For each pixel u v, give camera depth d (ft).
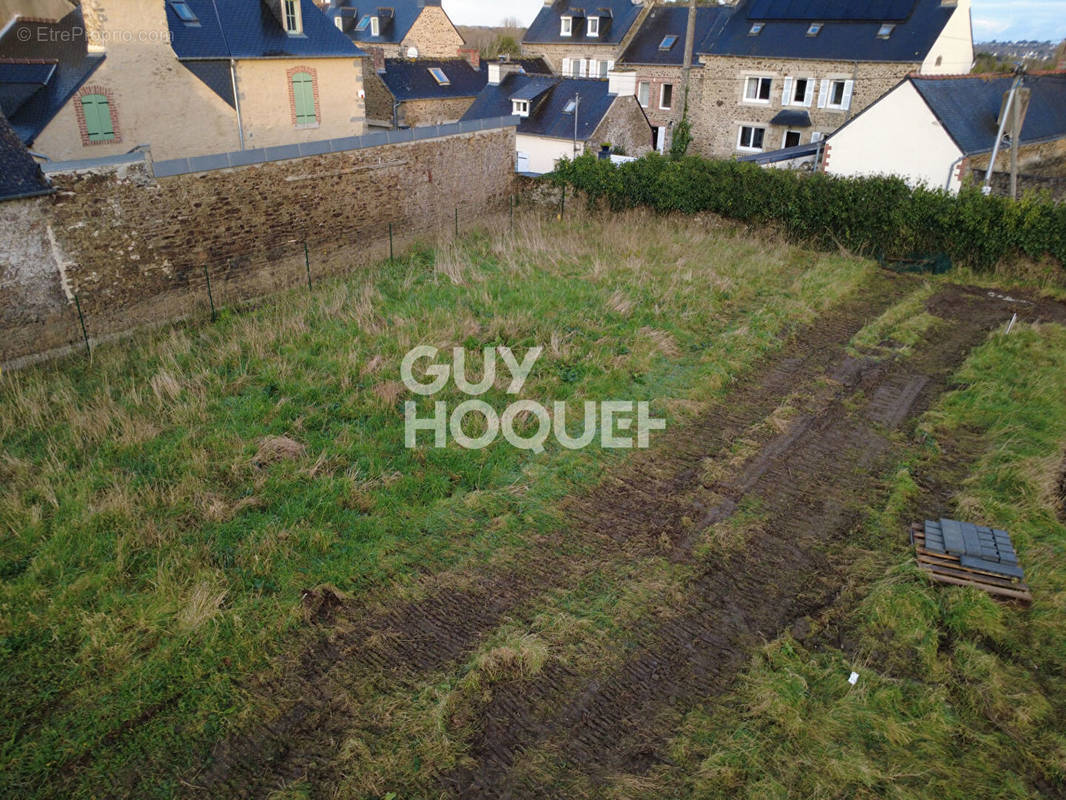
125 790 16.28
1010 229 52.21
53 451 27.27
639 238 56.85
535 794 16.60
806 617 21.94
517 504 26.48
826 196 58.39
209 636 19.86
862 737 18.12
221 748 17.38
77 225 36.42
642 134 91.56
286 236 47.32
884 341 42.24
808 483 28.63
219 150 65.92
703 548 24.70
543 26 134.00
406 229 56.80
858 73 92.17
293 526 24.09
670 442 31.14
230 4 67.51
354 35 136.98
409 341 37.24
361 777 16.70
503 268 49.34
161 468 26.63
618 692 19.31
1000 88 73.92
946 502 27.66
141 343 38.63
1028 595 22.48
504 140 65.67
